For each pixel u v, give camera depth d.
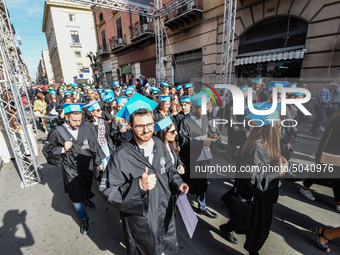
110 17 18.30
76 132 2.32
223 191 3.12
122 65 18.23
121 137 3.69
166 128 1.96
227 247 2.10
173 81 12.19
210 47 9.29
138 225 1.44
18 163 3.41
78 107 2.21
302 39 6.20
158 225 1.50
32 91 18.55
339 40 5.32
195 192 2.34
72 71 33.41
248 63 7.53
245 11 7.47
